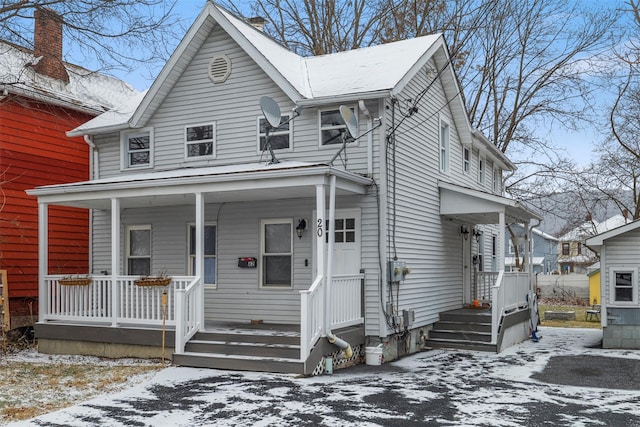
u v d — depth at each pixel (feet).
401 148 43.75
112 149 51.37
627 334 48.83
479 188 66.28
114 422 24.02
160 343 38.42
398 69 43.65
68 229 56.65
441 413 25.43
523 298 56.59
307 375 33.24
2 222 50.26
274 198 44.09
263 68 43.57
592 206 101.24
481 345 45.93
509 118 91.71
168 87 48.19
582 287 136.67
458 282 56.80
